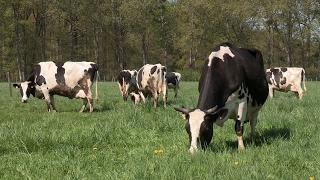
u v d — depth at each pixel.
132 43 59.53
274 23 59.16
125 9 55.25
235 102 7.12
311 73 64.50
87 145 7.57
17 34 51.12
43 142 7.45
